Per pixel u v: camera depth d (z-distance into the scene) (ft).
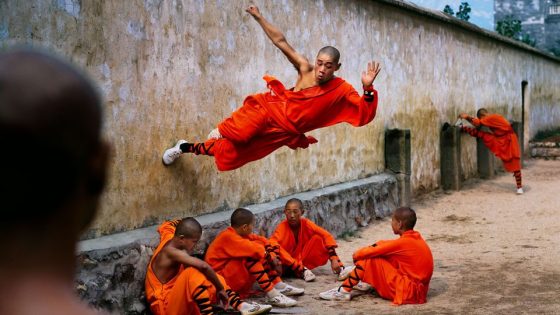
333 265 21.36
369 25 32.14
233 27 21.66
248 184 22.57
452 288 19.93
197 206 19.86
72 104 2.55
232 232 18.52
